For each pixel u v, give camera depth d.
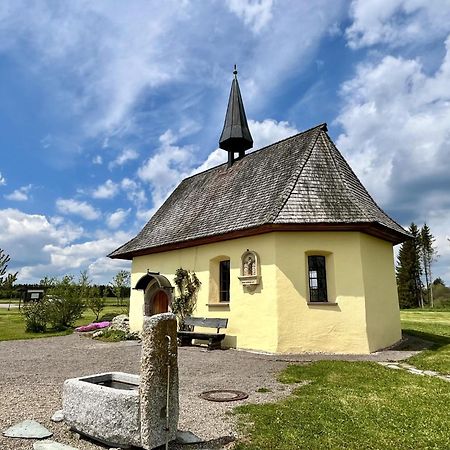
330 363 9.57
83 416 4.86
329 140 15.38
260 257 12.48
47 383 8.02
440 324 20.30
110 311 34.38
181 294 15.14
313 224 11.85
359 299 11.80
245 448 4.54
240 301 12.88
